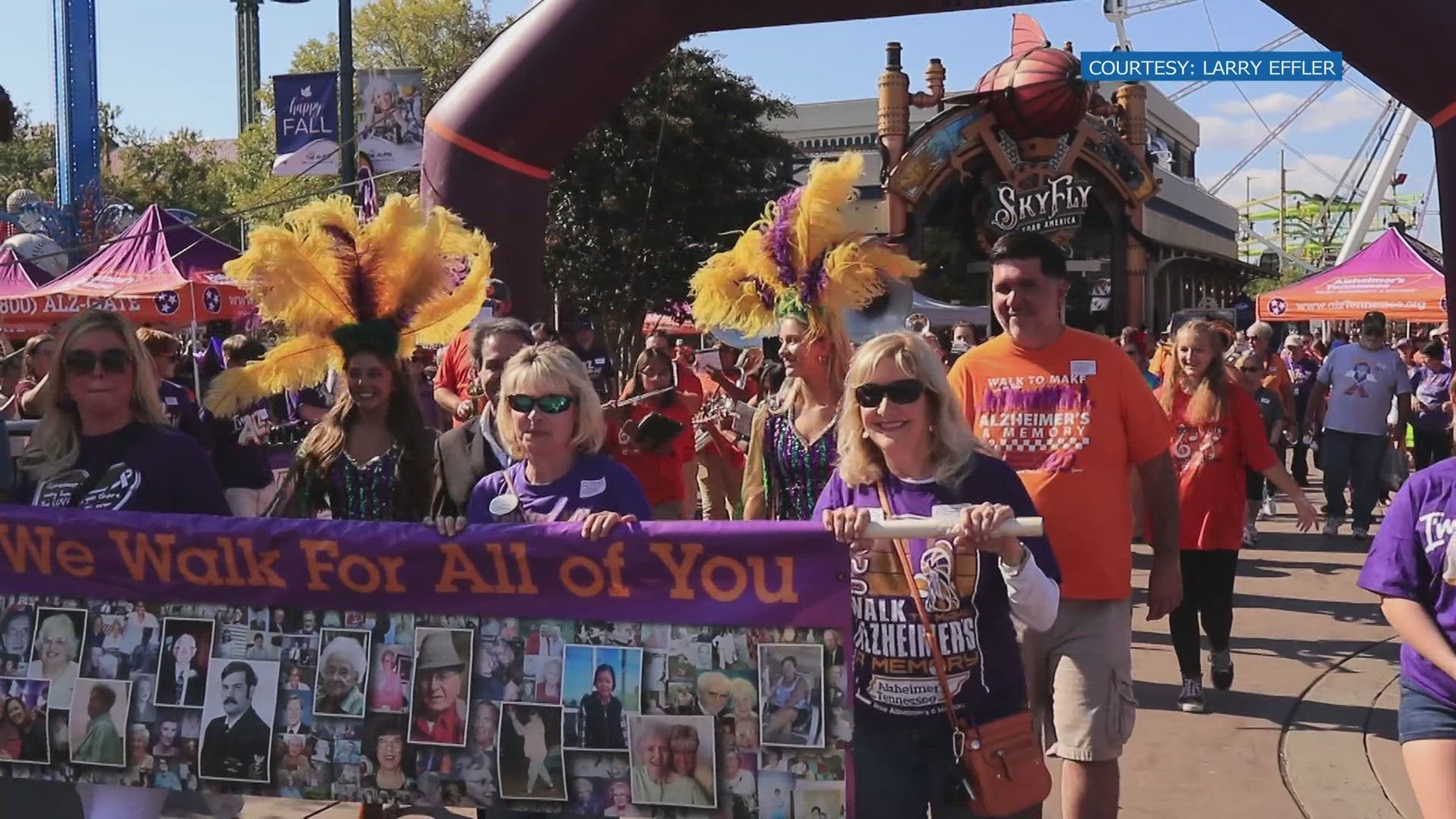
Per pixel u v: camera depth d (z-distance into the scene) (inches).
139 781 139.3
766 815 123.9
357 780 134.5
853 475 128.5
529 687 130.3
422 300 177.0
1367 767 209.8
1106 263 1138.0
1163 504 160.6
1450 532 122.6
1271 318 721.6
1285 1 362.9
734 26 390.9
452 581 131.8
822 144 1550.2
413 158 769.6
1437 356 509.0
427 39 1803.6
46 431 148.5
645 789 127.1
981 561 122.5
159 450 146.7
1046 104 991.0
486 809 138.2
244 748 136.9
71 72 911.7
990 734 121.0
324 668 135.4
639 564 126.5
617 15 384.5
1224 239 2025.1
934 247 1106.1
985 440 159.8
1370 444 439.5
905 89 1015.0
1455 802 120.8
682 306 1069.8
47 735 140.7
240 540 135.9
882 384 123.6
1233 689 259.6
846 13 382.9
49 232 909.8
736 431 283.0
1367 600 345.1
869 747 125.4
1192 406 245.1
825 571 121.7
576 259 1010.1
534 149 397.4
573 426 144.0
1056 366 158.1
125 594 139.8
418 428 169.6
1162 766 212.5
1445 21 346.3
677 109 1001.5
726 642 124.9
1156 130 1888.5
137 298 524.7
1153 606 162.6
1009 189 1033.5
